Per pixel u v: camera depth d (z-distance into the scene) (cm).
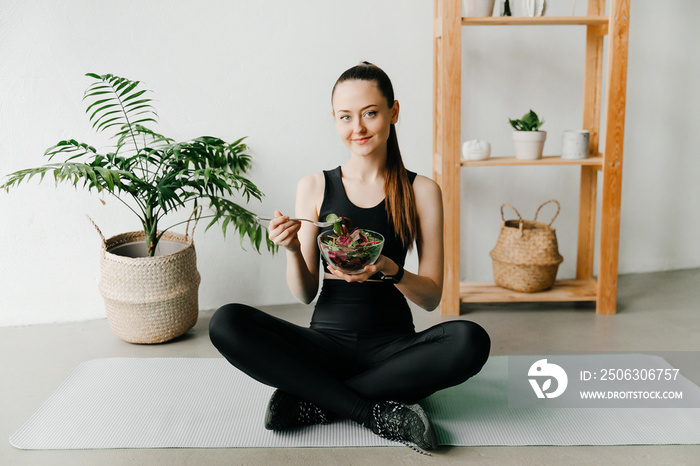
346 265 142
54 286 249
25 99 235
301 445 157
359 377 159
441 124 240
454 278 249
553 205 281
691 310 252
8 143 237
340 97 154
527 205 280
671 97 280
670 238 297
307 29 248
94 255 250
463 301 253
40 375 202
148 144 246
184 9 240
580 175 277
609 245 245
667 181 290
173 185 218
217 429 165
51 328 245
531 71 267
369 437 160
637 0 269
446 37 231
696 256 302
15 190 240
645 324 238
